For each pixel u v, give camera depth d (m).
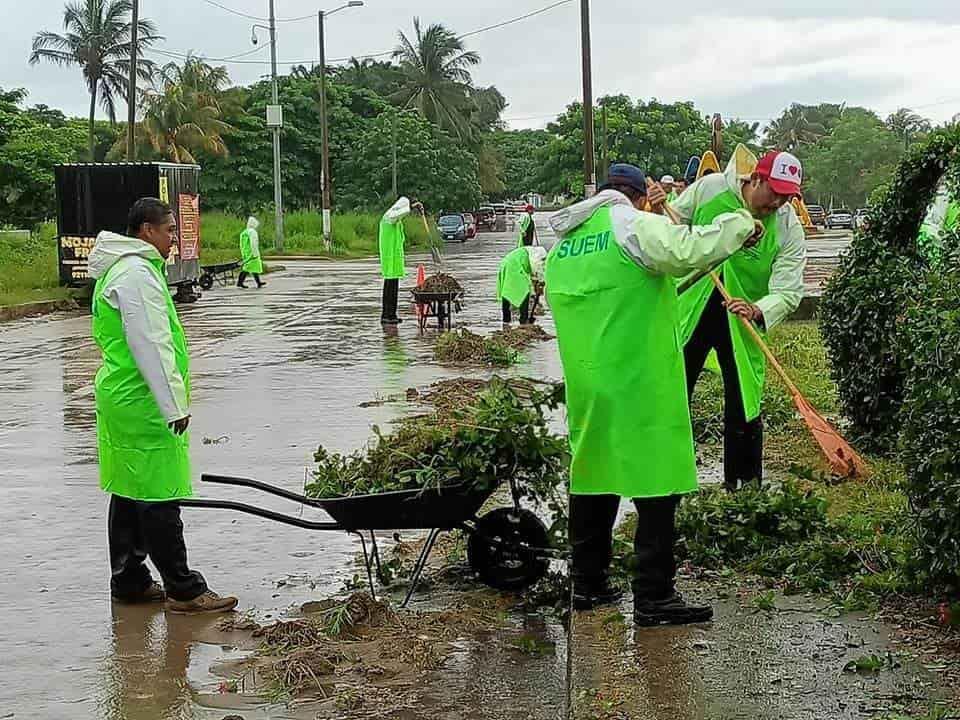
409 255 48.34
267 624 5.79
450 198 68.38
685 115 68.31
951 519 4.84
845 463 6.63
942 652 4.64
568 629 5.49
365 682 5.07
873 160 98.25
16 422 11.31
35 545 7.16
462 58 78.94
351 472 6.05
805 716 4.08
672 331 5.01
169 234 5.96
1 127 41.69
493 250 53.88
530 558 6.05
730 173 6.62
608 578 5.49
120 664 5.33
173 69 66.38
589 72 30.84
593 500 5.33
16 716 4.77
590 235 5.05
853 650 4.70
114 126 80.38
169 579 5.96
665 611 5.06
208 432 10.48
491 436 5.72
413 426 6.24
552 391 6.01
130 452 5.85
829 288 8.92
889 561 5.59
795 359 13.12
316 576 6.54
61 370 15.19
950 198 8.22
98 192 25.30
